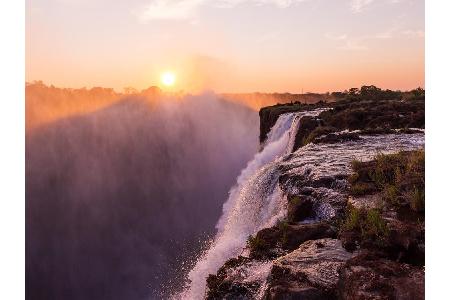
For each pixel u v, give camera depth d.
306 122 26.84
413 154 10.73
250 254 7.57
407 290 4.40
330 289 5.08
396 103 28.44
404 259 5.46
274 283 5.36
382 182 9.03
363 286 4.57
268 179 13.39
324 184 10.20
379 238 5.96
